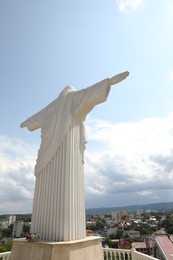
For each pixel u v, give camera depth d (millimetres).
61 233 8703
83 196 10188
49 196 9602
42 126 11398
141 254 10414
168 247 17281
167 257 15086
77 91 10820
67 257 7820
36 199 10039
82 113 10727
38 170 10359
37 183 10352
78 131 10727
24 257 8359
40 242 8242
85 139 10852
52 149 10133
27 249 8445
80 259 8359
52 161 10086
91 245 9219
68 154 9766
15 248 8836
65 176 9422
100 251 9734
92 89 10039
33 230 9555
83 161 10648
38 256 7980
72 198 9352
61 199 9180
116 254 11938
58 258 7703
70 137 10086
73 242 8242
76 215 9344
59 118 10539
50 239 8852
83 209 9961
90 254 8969
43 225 9297
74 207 9344
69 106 10531
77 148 10398
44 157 10320
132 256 11227
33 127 12016
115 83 9641
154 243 21922
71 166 9742
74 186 9648
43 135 11203
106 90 9633
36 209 9844
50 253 7688
